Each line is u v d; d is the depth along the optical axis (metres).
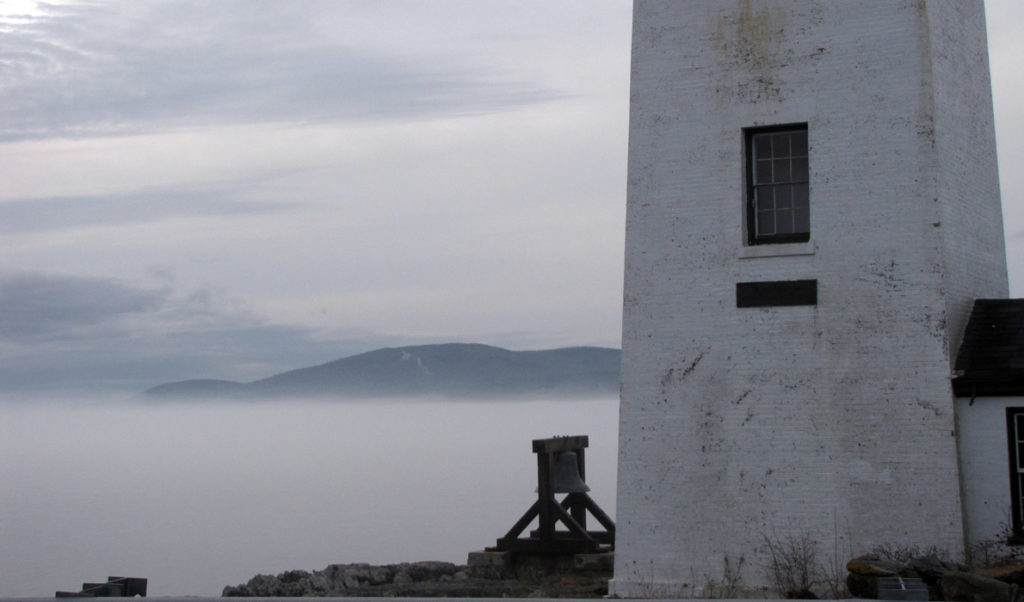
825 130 18.69
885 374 18.02
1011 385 17.31
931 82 18.17
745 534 18.50
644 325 19.48
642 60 19.91
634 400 19.42
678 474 19.00
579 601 16.58
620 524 19.30
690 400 19.06
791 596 17.39
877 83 18.44
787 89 18.95
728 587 18.28
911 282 18.00
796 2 19.00
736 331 18.91
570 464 26.62
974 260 19.39
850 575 16.16
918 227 18.05
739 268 18.98
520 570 25.89
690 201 19.38
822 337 18.41
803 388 18.44
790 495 18.33
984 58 20.94
